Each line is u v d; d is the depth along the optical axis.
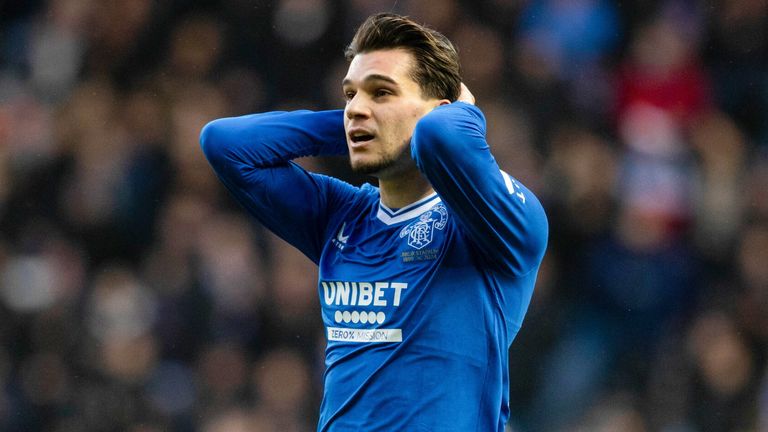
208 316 35.09
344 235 14.00
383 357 13.02
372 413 12.94
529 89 39.62
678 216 38.88
